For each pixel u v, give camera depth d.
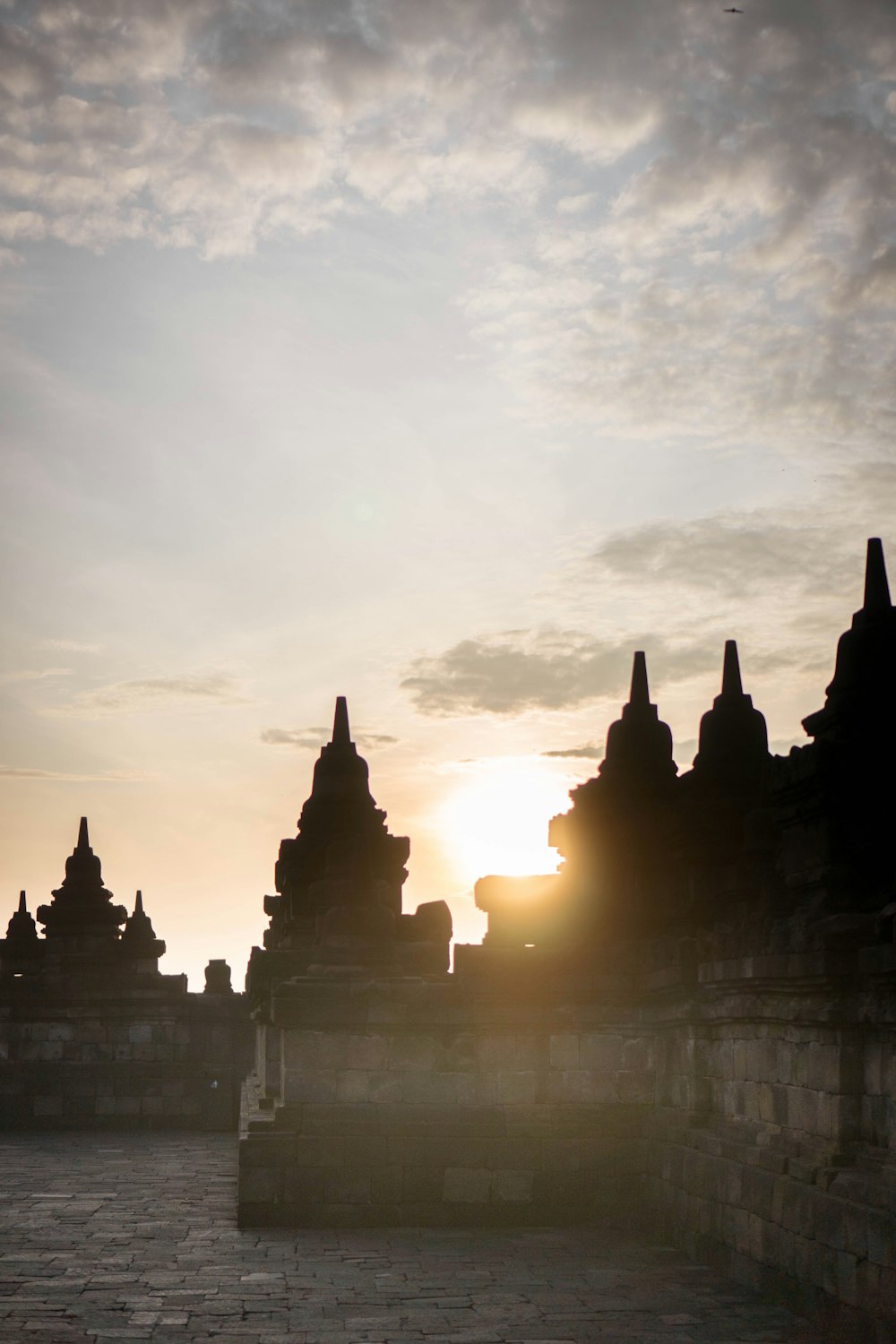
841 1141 21.20
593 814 33.56
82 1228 29.17
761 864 27.17
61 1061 53.25
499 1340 19.92
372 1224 29.95
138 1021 53.53
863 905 22.59
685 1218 26.97
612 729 34.66
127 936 56.78
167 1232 28.72
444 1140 30.50
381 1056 31.16
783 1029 23.75
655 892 32.81
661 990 29.44
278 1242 27.77
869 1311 18.78
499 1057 31.27
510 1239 28.41
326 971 31.78
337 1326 20.70
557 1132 30.67
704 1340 19.88
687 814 30.84
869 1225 18.88
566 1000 31.36
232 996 54.06
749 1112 25.38
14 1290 23.02
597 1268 25.31
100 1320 20.98
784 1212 21.83
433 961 33.19
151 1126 52.97
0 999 53.19
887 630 23.66
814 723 24.33
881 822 22.95
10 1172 38.66
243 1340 19.86
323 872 38.22
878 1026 20.56
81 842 57.62
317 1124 30.44
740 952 25.55
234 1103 53.25
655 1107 30.78
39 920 56.66
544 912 33.31
